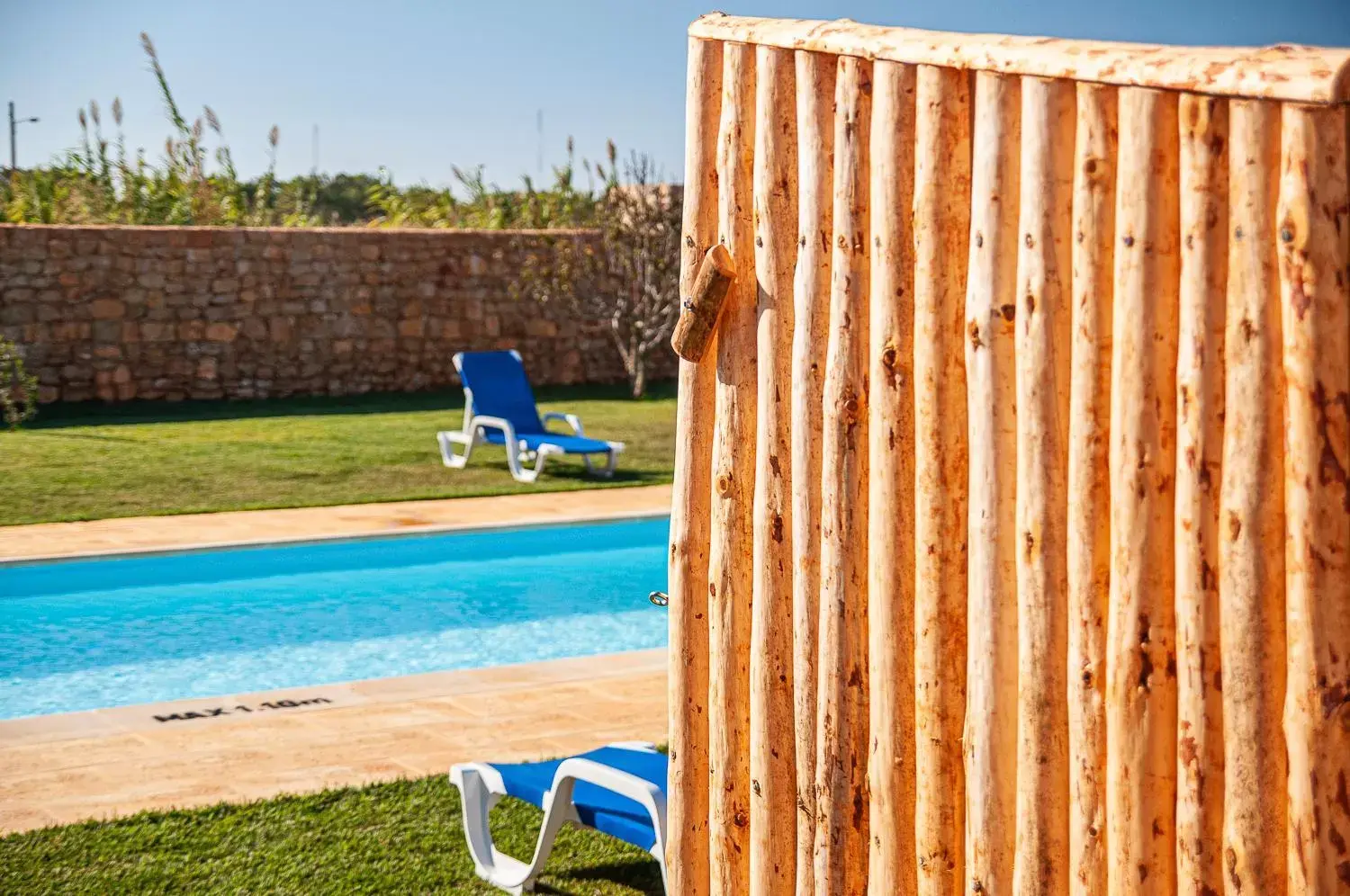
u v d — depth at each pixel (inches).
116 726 230.4
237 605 353.7
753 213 119.3
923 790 103.4
